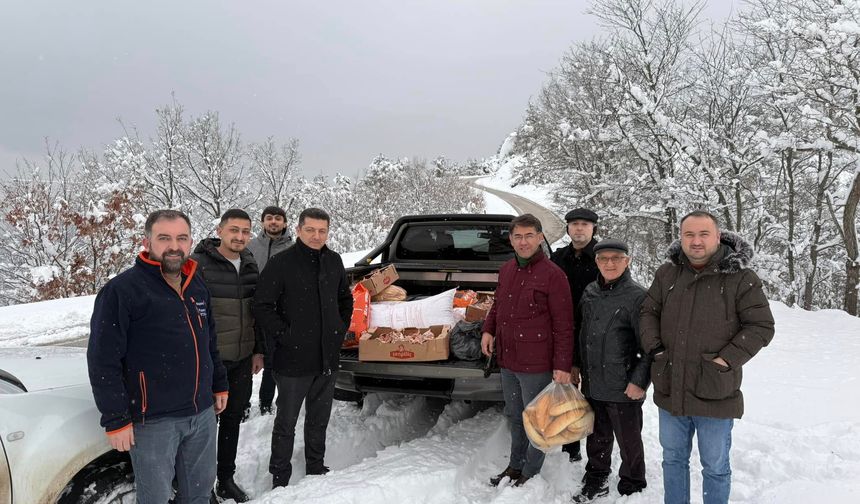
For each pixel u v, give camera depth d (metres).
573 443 3.58
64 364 2.72
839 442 3.44
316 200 22.84
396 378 3.64
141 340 2.24
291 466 3.29
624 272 3.02
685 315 2.54
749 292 2.42
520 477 3.26
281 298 3.16
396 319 3.96
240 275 3.25
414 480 3.02
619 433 3.03
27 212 13.12
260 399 4.43
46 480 2.08
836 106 9.27
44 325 8.60
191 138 18.84
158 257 2.29
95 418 2.32
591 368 3.04
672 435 2.67
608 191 13.96
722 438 2.51
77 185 15.72
